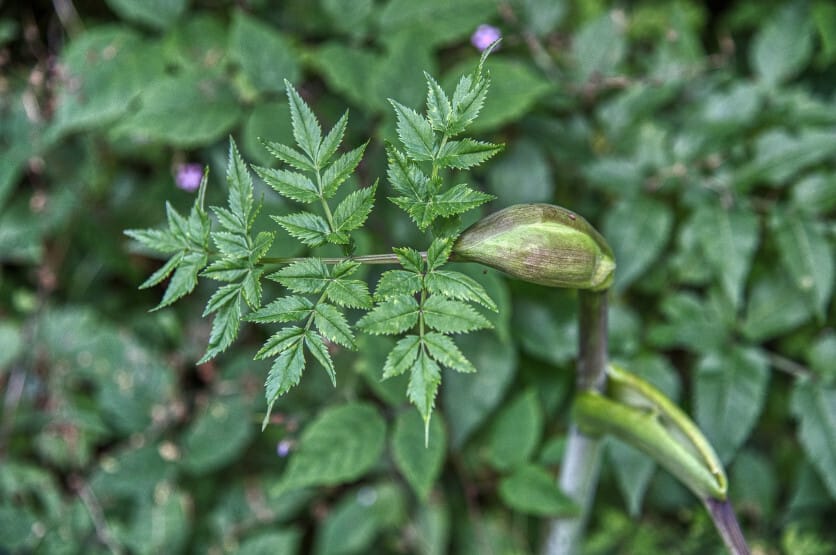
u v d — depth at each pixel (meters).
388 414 0.80
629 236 0.81
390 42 0.84
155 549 0.83
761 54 0.87
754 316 0.82
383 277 0.56
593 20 0.87
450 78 0.80
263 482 0.87
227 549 0.85
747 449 0.86
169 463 0.84
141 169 0.91
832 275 0.80
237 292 0.57
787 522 0.86
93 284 0.91
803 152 0.81
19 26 0.90
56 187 0.88
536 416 0.80
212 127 0.80
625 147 0.85
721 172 0.83
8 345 0.86
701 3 0.96
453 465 0.88
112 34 0.84
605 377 0.66
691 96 0.89
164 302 0.58
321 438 0.76
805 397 0.80
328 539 0.85
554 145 0.86
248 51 0.81
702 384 0.80
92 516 0.83
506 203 0.84
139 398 0.85
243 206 0.58
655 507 0.88
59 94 0.83
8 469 0.84
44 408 0.87
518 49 0.90
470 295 0.56
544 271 0.59
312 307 0.56
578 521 0.80
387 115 0.80
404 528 0.86
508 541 0.87
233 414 0.84
